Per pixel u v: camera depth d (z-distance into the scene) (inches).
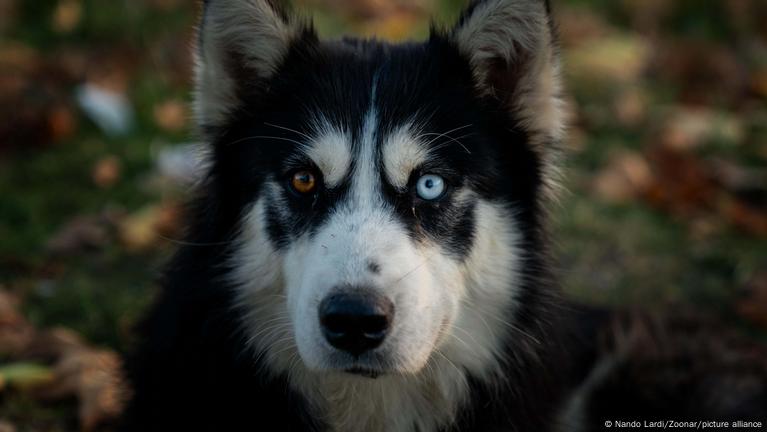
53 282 207.5
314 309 118.7
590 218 239.8
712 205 247.8
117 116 273.0
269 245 132.4
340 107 131.1
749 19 358.0
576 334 170.7
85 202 239.6
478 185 133.7
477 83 137.7
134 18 316.8
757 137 285.7
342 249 119.8
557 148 145.3
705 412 165.5
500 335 141.3
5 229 225.6
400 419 142.6
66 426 164.6
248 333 138.3
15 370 169.8
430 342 124.7
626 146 277.9
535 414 145.2
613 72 310.3
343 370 119.9
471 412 143.2
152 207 231.3
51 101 274.4
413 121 130.0
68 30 315.6
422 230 128.3
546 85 140.1
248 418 140.9
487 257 136.3
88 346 186.5
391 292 117.5
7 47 298.8
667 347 171.9
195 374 140.3
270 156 132.7
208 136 140.9
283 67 138.9
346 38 150.4
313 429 142.7
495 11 135.8
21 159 258.1
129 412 147.3
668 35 354.9
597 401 171.9
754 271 220.5
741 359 171.0
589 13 355.6
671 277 220.7
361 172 127.6
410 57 138.3
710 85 317.4
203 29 136.8
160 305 146.6
